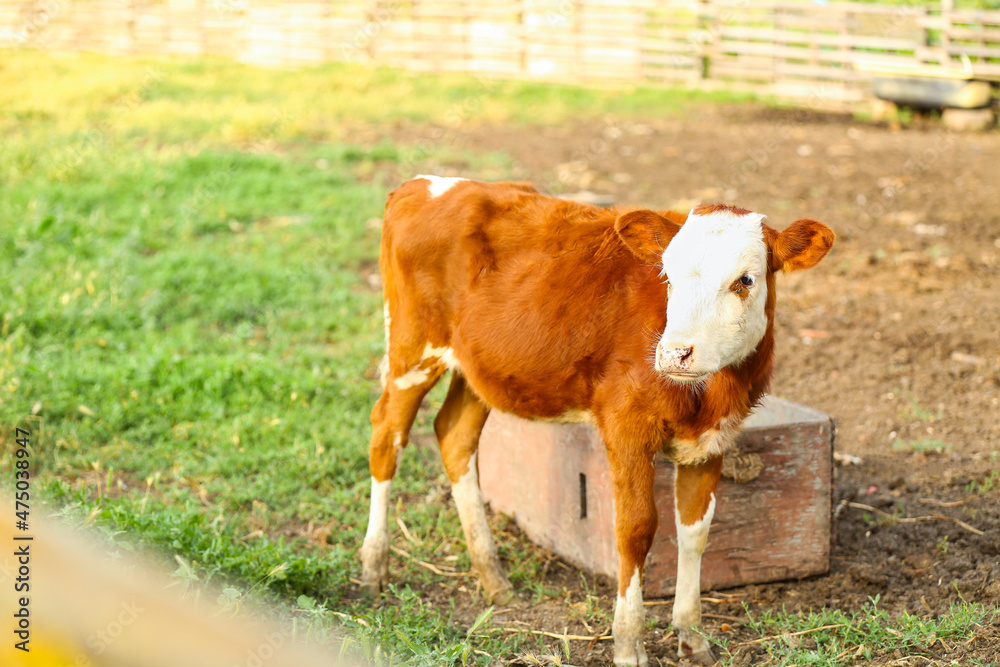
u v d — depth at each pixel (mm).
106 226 8938
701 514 3520
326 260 8734
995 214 10078
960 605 3756
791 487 4090
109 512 3748
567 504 4309
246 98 16781
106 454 5195
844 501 4883
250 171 11398
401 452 4195
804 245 3131
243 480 5078
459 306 3869
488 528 4203
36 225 8352
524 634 3760
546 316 3582
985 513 4680
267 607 3461
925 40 16531
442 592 4195
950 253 8875
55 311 6746
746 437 3988
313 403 5996
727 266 2990
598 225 3646
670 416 3328
